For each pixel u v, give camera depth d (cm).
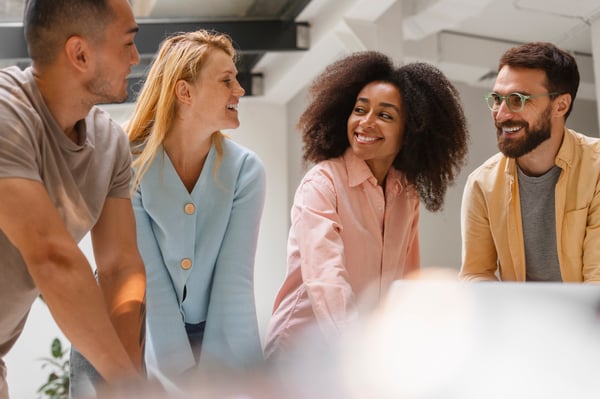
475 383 42
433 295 50
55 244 119
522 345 43
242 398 42
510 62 220
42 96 133
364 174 201
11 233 120
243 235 198
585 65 597
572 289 47
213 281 195
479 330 46
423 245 603
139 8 473
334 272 178
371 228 200
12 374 573
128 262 150
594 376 40
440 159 213
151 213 190
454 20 501
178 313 190
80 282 118
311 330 182
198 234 194
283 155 645
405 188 209
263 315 225
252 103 644
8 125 121
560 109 217
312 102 219
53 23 129
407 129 207
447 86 215
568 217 218
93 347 117
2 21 446
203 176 195
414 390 43
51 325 584
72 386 154
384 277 201
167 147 194
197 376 45
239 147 206
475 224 236
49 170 132
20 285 135
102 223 151
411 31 523
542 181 221
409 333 48
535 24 546
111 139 149
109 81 135
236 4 487
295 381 43
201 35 200
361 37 473
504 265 232
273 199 639
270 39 515
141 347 145
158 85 195
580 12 512
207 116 193
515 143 217
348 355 47
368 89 206
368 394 43
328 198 195
